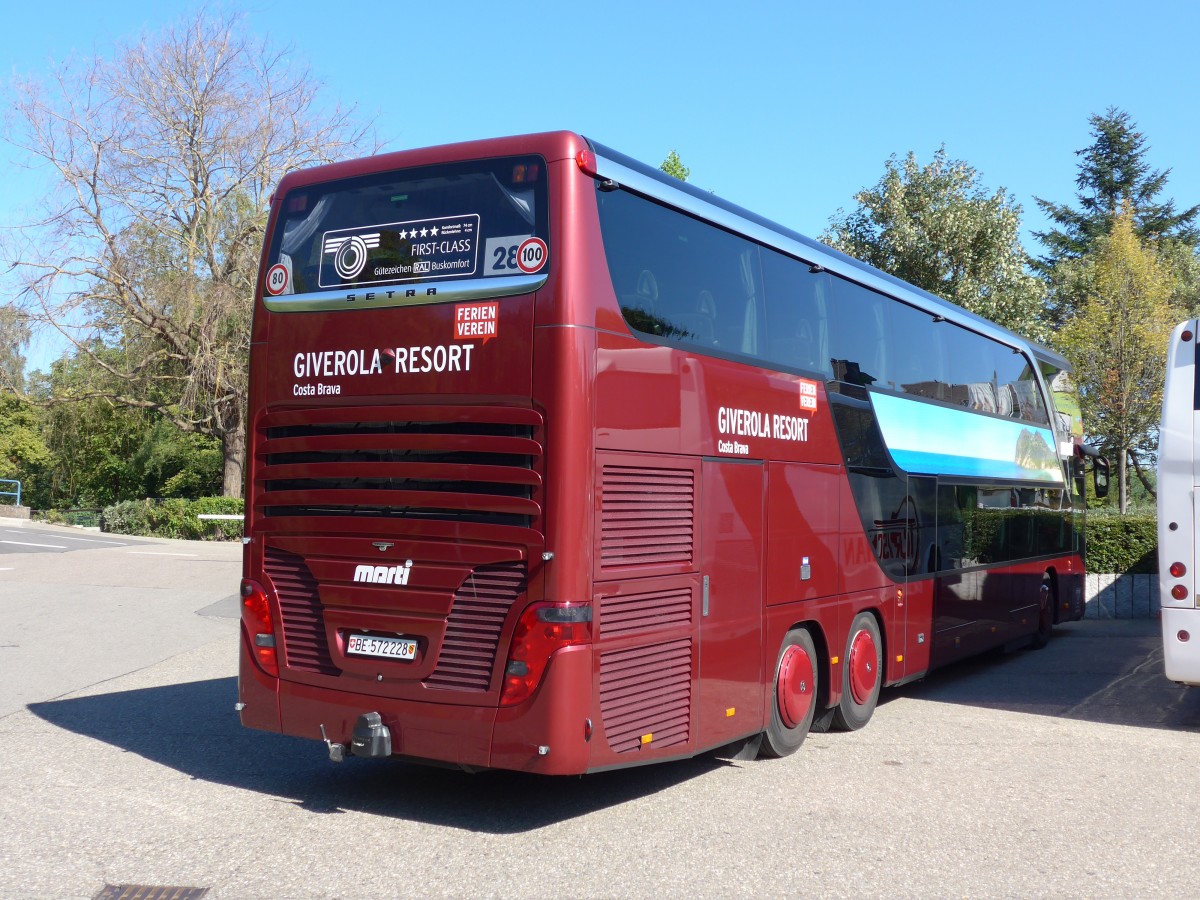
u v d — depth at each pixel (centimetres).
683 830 642
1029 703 1091
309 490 673
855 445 927
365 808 684
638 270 658
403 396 643
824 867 576
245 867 565
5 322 3091
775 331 810
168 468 4575
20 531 3322
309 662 674
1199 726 971
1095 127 5316
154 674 1152
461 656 620
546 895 530
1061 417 1567
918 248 2945
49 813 658
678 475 681
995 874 568
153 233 3250
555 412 599
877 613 970
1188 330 922
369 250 668
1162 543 917
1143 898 536
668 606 670
